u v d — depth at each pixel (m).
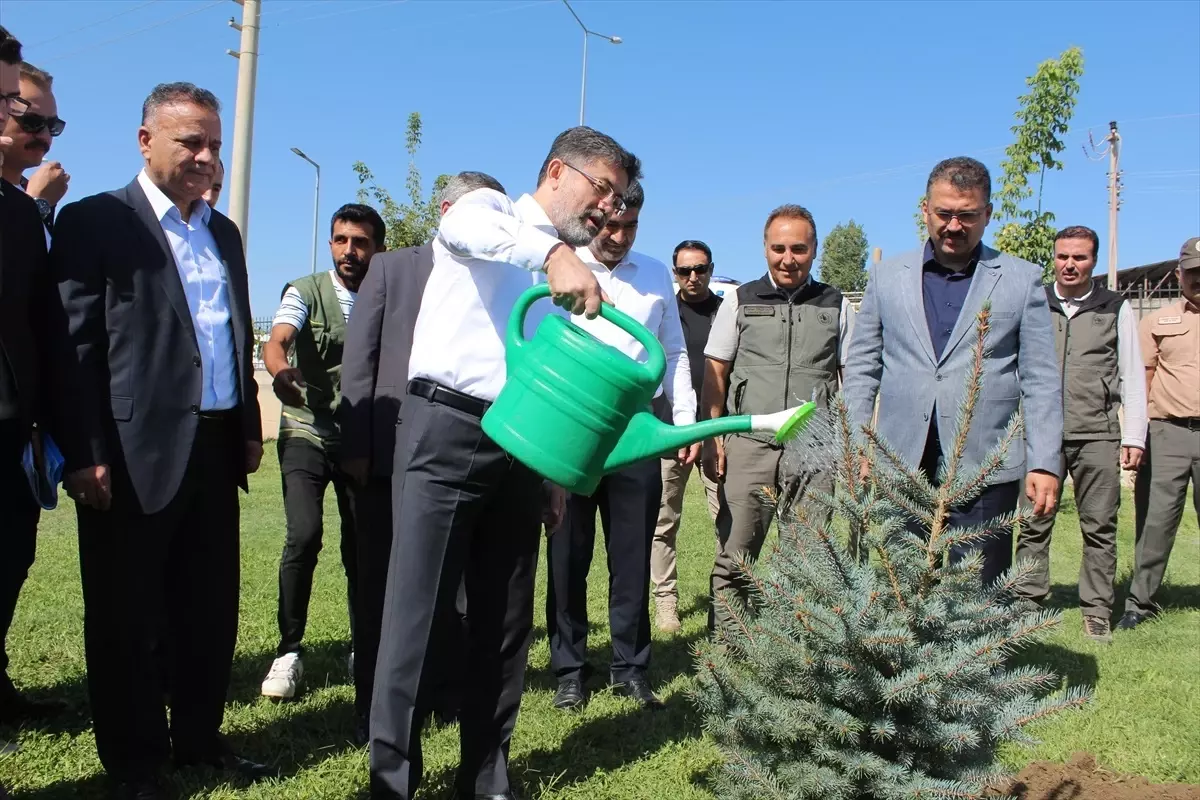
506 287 2.66
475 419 2.62
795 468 3.98
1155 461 5.72
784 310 4.38
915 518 2.75
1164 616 5.77
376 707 2.65
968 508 3.50
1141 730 3.68
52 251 2.77
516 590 2.86
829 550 2.66
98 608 2.80
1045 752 3.40
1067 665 4.58
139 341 2.80
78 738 3.30
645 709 3.85
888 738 2.55
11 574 3.22
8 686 3.46
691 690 2.93
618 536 4.01
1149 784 3.10
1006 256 3.70
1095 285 5.57
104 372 2.77
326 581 5.96
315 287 4.04
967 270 3.73
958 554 3.41
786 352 4.33
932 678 2.44
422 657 2.65
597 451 2.30
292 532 3.93
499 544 2.84
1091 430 5.33
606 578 6.30
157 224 2.91
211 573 3.07
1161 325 5.76
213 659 3.08
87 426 2.68
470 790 2.88
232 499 3.13
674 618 5.32
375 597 3.45
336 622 5.02
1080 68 10.01
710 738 3.42
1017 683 2.61
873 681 2.51
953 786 2.43
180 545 3.06
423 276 3.53
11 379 2.78
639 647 4.05
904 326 3.72
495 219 2.41
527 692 4.03
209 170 2.96
